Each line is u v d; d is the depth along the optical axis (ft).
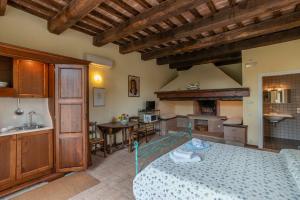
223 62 19.12
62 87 9.57
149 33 12.93
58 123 9.50
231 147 8.27
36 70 8.98
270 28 10.39
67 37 11.78
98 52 13.88
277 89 17.33
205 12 9.66
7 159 7.64
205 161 6.48
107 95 14.74
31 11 9.82
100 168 10.34
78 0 7.95
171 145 14.71
